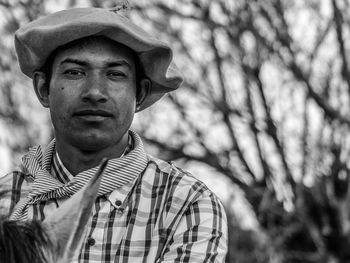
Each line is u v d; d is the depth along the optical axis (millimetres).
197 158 13391
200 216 3961
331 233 12477
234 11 12586
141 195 4008
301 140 12703
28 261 3006
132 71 4027
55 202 3992
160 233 3943
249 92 12805
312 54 12711
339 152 12602
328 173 12633
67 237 3090
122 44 3992
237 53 12703
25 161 4195
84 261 3861
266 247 12133
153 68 4164
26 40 4047
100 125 3941
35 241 3049
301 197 12477
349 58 12734
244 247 12211
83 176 3951
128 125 4020
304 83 12703
